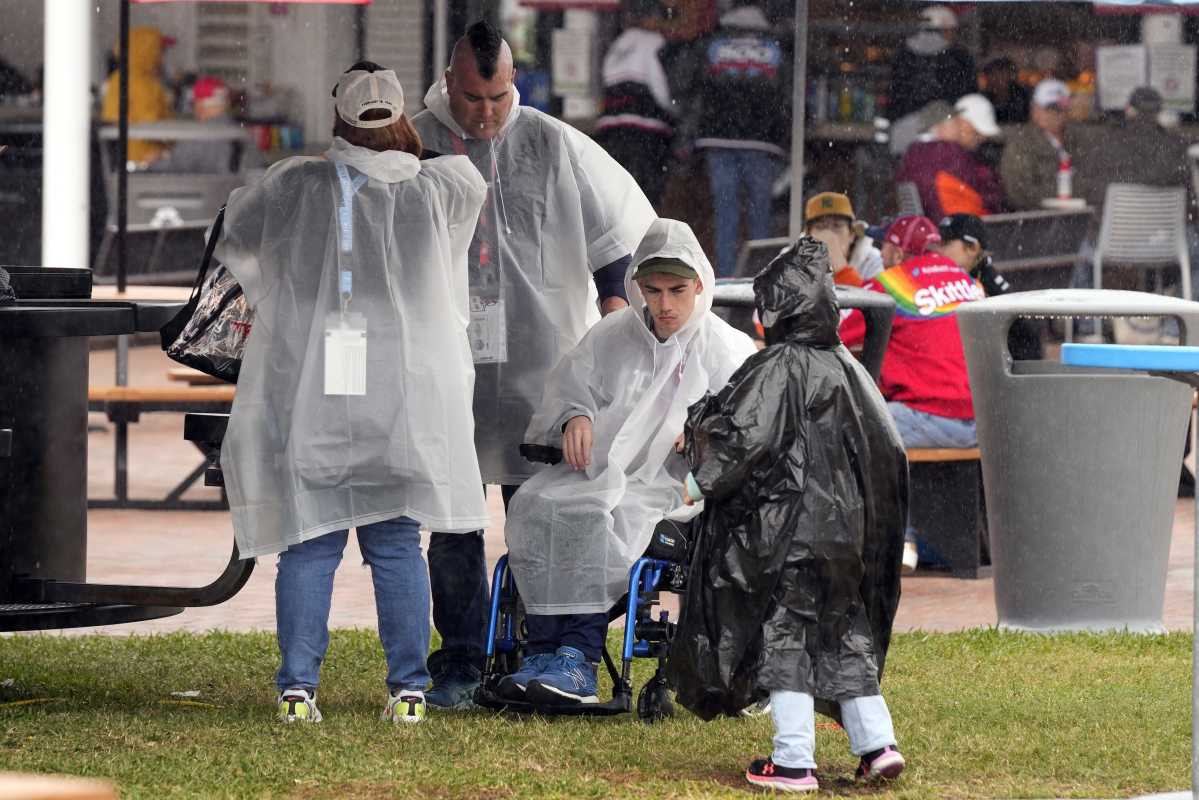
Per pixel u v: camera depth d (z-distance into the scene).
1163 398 23.59
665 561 17.98
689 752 16.34
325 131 53.97
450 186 17.39
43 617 17.95
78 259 44.91
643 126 48.06
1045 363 24.33
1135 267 45.62
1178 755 16.34
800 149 37.09
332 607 25.67
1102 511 23.75
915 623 25.08
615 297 19.80
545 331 19.44
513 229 19.42
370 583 27.70
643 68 48.16
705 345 18.44
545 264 19.47
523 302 19.41
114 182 51.75
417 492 17.05
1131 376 23.50
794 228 37.12
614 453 18.03
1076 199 46.06
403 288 17.12
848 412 14.69
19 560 18.31
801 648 14.57
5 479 18.14
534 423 18.56
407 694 17.44
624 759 15.94
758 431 14.41
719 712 14.94
